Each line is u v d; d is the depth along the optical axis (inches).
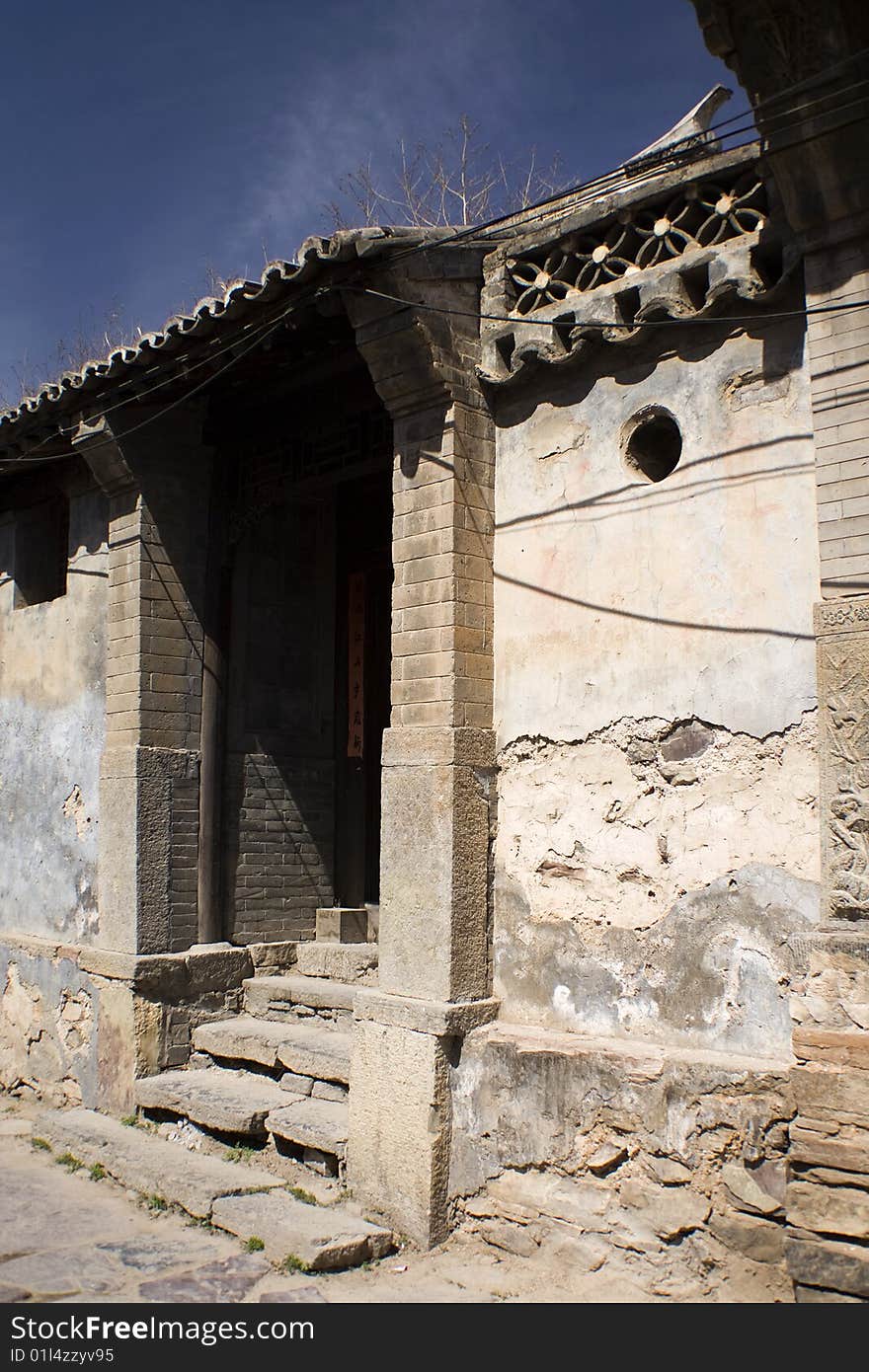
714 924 210.8
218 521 345.4
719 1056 205.0
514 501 253.1
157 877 323.0
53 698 370.6
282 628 362.3
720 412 218.7
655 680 224.2
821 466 195.9
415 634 252.7
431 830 242.7
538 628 245.3
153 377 306.7
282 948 342.6
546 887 238.2
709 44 189.8
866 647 186.2
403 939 245.6
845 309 194.4
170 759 328.8
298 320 265.0
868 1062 176.7
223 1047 307.0
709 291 215.8
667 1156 204.1
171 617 334.3
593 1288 208.2
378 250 238.5
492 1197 227.3
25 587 401.1
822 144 188.7
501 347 254.4
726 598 214.8
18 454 362.0
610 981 225.1
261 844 349.7
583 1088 216.4
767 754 206.5
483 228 236.2
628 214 231.0
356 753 382.6
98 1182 276.5
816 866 197.9
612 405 236.8
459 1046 236.2
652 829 221.9
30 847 375.6
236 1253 229.1
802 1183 181.0
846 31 183.3
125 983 316.2
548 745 241.3
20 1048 364.5
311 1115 266.7
